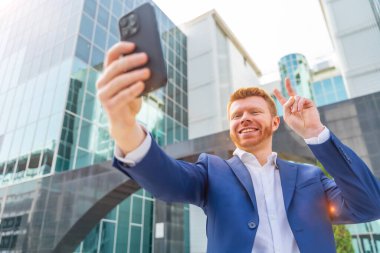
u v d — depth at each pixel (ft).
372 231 36.27
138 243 53.36
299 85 104.73
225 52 96.37
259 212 4.45
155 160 3.61
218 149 37.45
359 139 30.30
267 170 5.11
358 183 3.91
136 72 2.59
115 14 69.77
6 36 77.41
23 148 52.54
